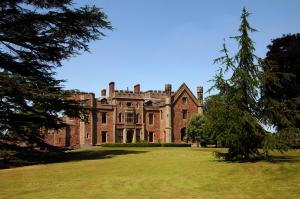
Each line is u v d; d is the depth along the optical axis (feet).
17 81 73.82
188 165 61.72
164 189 44.16
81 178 53.47
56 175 57.57
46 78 84.07
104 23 83.66
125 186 46.37
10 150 82.48
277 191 40.73
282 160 61.93
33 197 41.68
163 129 227.61
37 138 87.30
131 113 223.71
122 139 221.25
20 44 82.48
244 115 60.54
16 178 55.83
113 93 223.71
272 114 62.75
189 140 188.85
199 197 39.96
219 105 62.18
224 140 61.57
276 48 136.98
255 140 63.26
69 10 81.00
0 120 81.20
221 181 47.16
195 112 231.50
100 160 77.30
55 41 83.30
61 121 87.86
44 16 80.74
